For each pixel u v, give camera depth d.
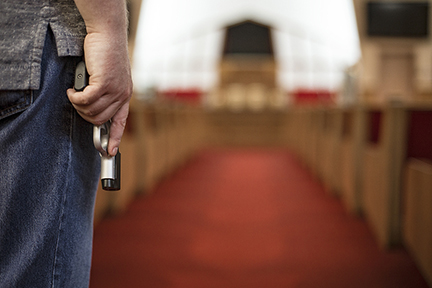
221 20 14.90
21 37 0.71
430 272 1.74
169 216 3.01
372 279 1.87
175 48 14.91
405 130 2.16
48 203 0.75
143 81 14.34
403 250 2.25
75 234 0.80
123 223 2.81
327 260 2.11
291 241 2.43
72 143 0.77
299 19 14.84
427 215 1.79
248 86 12.80
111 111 0.75
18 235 0.75
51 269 0.76
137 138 3.78
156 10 14.59
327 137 4.26
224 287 1.78
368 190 2.83
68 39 0.72
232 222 2.86
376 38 9.79
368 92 8.02
